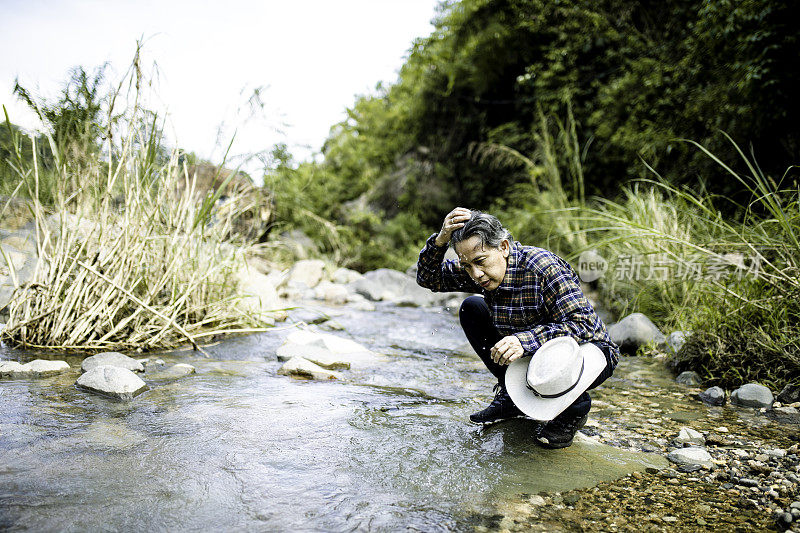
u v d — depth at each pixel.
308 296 7.70
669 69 8.02
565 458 2.19
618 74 9.84
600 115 9.27
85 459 1.95
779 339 3.26
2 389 2.71
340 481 1.88
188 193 4.29
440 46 13.31
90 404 2.57
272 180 5.14
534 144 11.09
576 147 8.46
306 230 11.71
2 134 3.65
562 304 2.11
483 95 13.12
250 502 1.70
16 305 3.64
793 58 5.59
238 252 4.78
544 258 2.15
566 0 10.47
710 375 3.44
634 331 4.34
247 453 2.08
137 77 3.64
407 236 13.35
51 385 2.82
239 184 4.84
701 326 3.67
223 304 4.49
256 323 4.69
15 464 1.88
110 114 3.63
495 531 1.60
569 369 1.98
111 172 3.76
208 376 3.22
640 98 8.35
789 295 3.29
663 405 2.99
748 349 3.32
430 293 7.91
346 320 5.88
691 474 2.07
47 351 3.53
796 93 5.63
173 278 4.07
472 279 2.40
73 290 3.67
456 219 2.20
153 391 2.84
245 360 3.74
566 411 2.22
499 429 2.48
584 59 10.70
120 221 3.84
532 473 2.03
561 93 10.23
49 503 1.63
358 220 14.13
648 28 9.88
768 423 2.70
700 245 4.10
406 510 1.70
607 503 1.81
